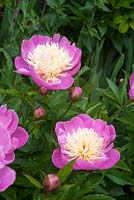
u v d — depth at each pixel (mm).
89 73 2064
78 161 1180
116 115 1578
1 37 2094
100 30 2184
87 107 1553
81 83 1899
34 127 1341
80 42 2184
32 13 2002
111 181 1591
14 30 2035
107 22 2205
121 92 1636
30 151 1339
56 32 2164
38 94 1409
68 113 1443
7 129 1146
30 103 1361
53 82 1329
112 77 1944
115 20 2186
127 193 1734
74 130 1285
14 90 1356
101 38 2246
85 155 1229
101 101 1768
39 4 2277
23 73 1329
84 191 1295
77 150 1233
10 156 1132
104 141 1261
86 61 2166
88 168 1195
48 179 1105
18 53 1930
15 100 1424
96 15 2232
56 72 1349
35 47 1428
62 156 1201
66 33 2324
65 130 1283
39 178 1341
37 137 1356
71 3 2314
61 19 2164
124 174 1531
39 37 1457
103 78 2080
